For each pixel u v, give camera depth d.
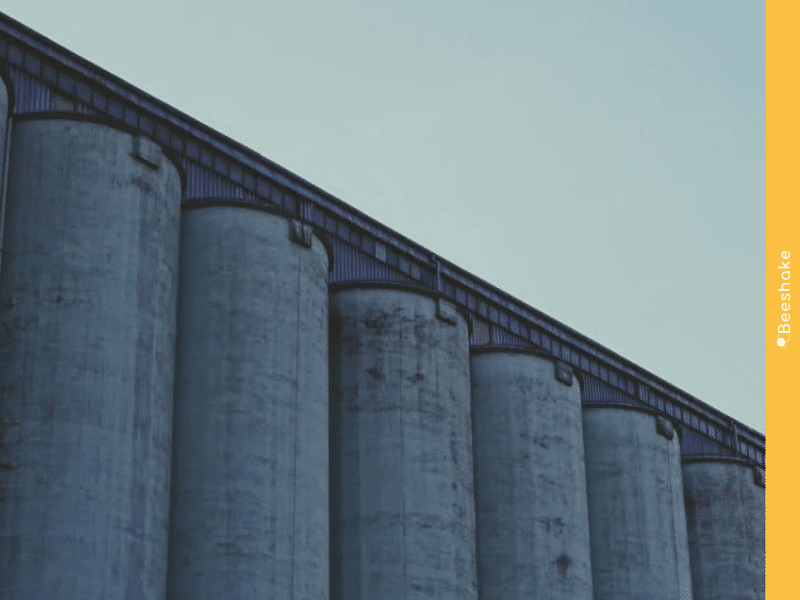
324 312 42.44
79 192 37.16
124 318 36.50
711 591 58.03
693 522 58.94
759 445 66.44
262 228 41.22
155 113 43.22
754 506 60.00
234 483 38.44
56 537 34.03
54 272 36.25
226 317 40.00
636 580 52.47
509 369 49.78
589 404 54.81
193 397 39.34
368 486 43.41
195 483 38.50
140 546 35.25
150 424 36.44
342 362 44.84
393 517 42.97
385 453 43.69
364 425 44.03
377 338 44.88
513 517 48.03
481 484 48.59
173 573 37.94
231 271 40.47
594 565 52.75
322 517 39.91
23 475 34.53
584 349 57.44
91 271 36.47
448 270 51.91
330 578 42.97
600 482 53.75
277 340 40.22
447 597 42.72
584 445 54.25
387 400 44.25
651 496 53.88
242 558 37.84
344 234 48.09
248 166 45.41
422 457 43.81
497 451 48.81
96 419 35.22
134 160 38.31
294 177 46.88
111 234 37.06
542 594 47.31
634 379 59.72
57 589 33.62
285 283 40.97
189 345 39.94
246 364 39.59
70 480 34.53
